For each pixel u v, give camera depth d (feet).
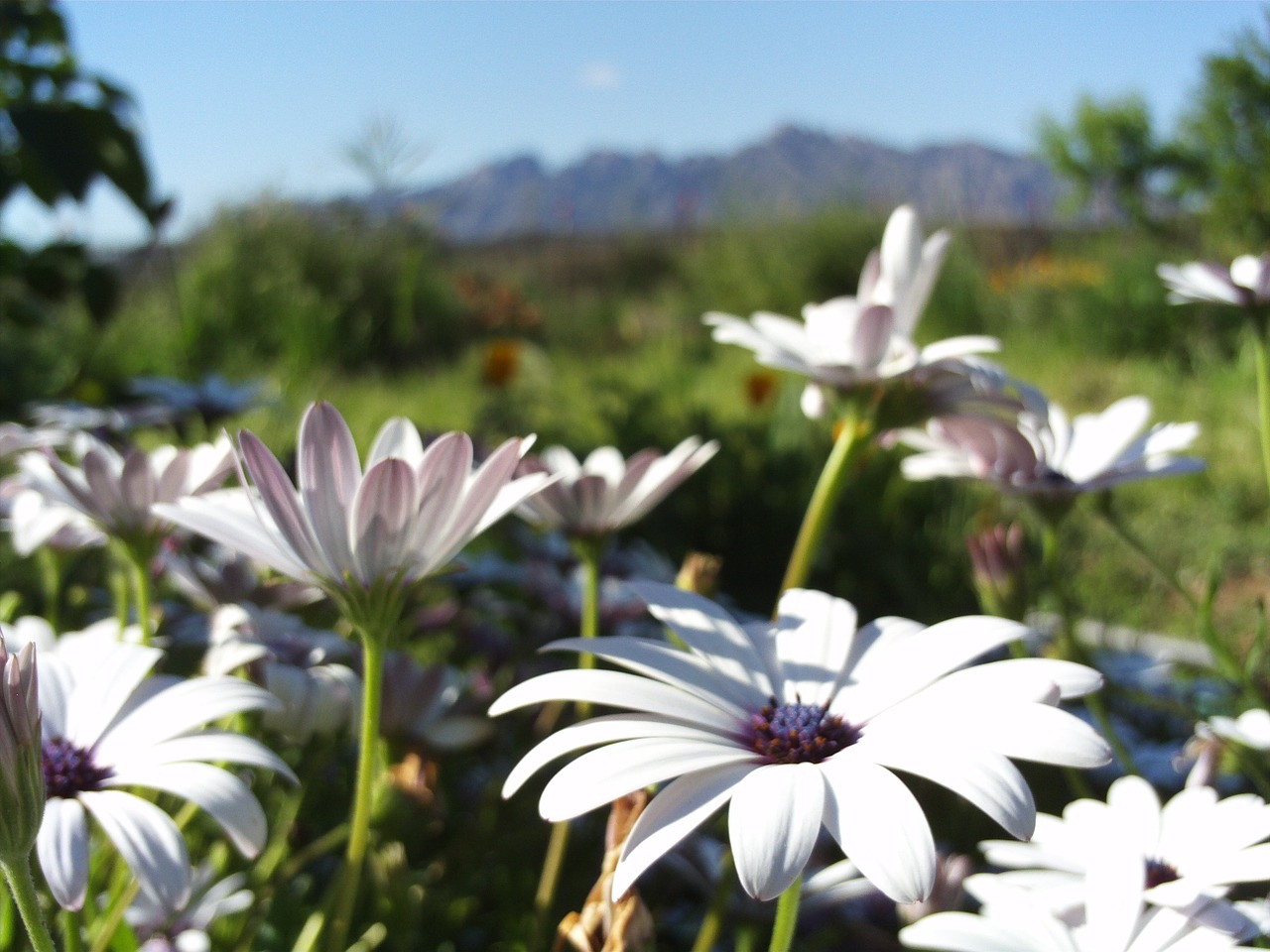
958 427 0.82
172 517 0.53
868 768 0.47
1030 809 0.44
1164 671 1.19
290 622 0.72
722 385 3.74
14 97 1.27
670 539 2.08
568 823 0.74
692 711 0.51
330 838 0.71
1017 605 0.83
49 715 0.56
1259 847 0.56
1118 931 0.53
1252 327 0.86
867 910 0.86
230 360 3.63
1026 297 5.06
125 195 1.27
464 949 0.90
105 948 0.61
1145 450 0.86
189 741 0.56
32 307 1.54
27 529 0.79
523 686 0.52
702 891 0.78
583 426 2.81
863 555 1.89
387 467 0.51
